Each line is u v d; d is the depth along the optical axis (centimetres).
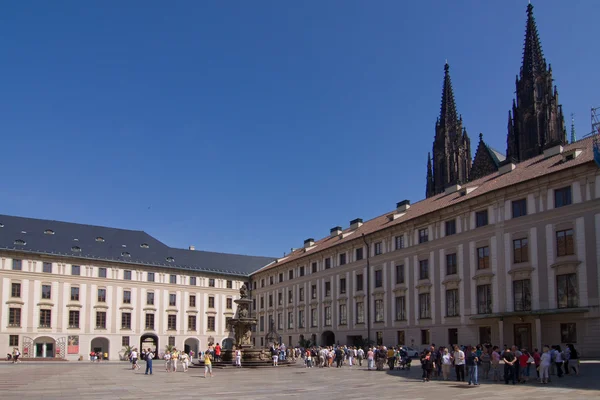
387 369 5022
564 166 4844
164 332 10600
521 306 5019
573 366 3572
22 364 7712
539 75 10631
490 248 5403
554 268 4747
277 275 10088
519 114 10788
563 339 4622
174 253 11425
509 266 5172
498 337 5209
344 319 7744
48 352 9406
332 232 9281
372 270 7225
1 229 9631
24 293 9319
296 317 9125
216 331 11175
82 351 9694
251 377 4312
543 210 4919
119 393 3081
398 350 5706
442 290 5969
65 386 3591
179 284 10931
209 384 3678
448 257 5959
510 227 5209
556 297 4709
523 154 10606
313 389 3231
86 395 2969
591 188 4547
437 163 12606
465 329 5603
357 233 7969
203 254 11881
